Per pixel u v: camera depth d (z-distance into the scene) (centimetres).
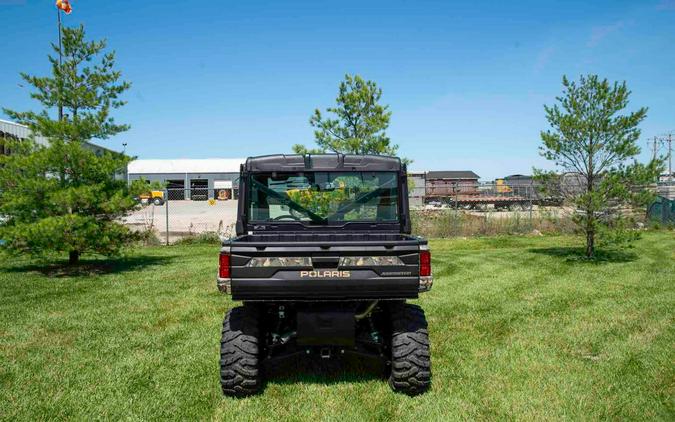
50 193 1066
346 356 541
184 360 539
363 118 1416
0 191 1104
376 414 404
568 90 1259
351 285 409
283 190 534
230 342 430
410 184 1433
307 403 425
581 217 1307
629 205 1264
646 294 863
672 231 2016
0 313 753
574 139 1241
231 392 436
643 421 391
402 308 448
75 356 554
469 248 1612
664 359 527
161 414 407
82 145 1180
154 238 1738
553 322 687
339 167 534
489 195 3603
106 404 427
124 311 767
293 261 408
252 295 408
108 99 1202
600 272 1109
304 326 418
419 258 413
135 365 523
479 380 476
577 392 447
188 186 5681
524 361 529
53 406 422
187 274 1110
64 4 1202
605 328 649
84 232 1079
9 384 473
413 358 429
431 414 402
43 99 1161
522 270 1149
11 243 1101
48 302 830
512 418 397
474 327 669
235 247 407
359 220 536
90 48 1177
